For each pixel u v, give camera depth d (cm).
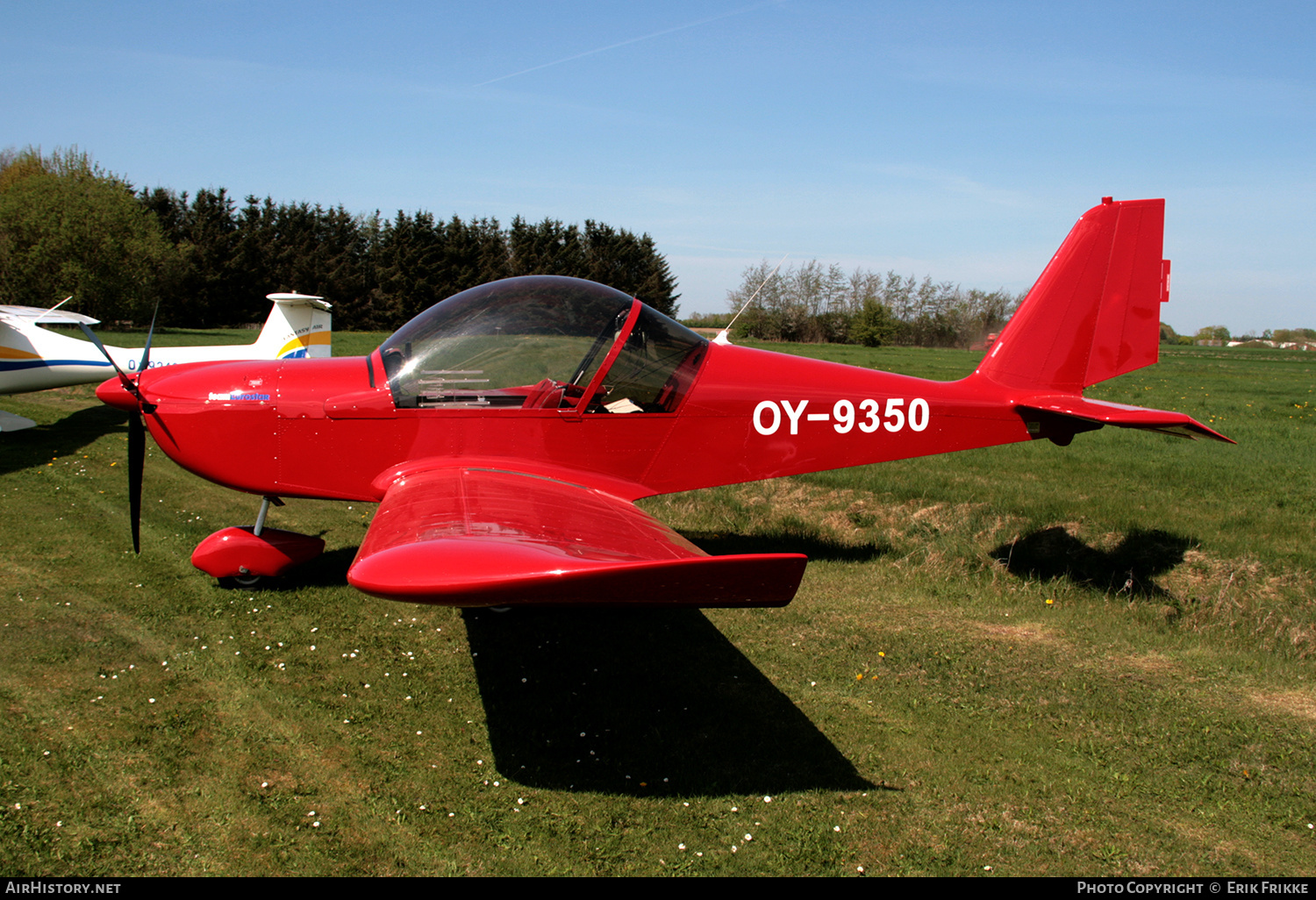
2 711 338
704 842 278
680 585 258
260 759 315
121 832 268
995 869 270
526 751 331
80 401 1245
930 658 434
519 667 408
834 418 502
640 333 466
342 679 386
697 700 381
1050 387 537
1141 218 530
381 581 259
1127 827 295
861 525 677
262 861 258
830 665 423
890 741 350
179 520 631
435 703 369
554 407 456
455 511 339
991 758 338
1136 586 542
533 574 254
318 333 1222
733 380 486
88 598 467
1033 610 508
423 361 452
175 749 318
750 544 622
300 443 456
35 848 256
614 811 293
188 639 421
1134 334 538
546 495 393
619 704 374
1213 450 1004
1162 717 376
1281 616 484
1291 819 301
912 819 296
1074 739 355
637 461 475
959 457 945
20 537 573
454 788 303
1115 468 881
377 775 309
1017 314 532
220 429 455
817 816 295
